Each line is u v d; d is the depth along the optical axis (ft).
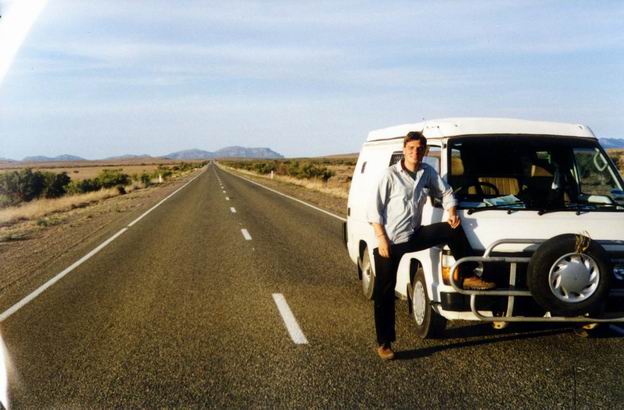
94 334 18.83
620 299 15.42
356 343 17.65
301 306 22.30
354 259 26.14
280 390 13.96
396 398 13.39
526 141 18.24
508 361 15.80
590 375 14.69
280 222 52.47
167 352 16.92
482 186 18.86
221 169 374.02
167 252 36.09
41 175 136.56
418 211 15.88
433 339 17.92
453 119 19.43
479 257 15.12
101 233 47.34
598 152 18.48
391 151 20.99
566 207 16.89
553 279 14.71
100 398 13.62
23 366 15.93
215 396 13.64
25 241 46.96
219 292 24.81
